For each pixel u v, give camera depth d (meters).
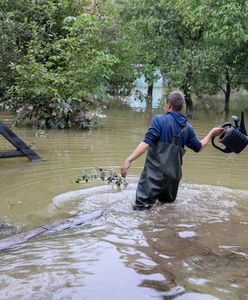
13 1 11.96
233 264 3.93
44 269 3.74
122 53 20.95
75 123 13.09
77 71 12.92
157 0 16.78
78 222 4.96
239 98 26.36
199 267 3.84
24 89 12.12
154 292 3.36
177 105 5.50
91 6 21.14
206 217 5.19
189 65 15.61
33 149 9.35
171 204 5.59
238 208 5.60
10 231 4.80
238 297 3.33
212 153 9.50
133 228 4.79
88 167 7.96
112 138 11.30
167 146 5.38
